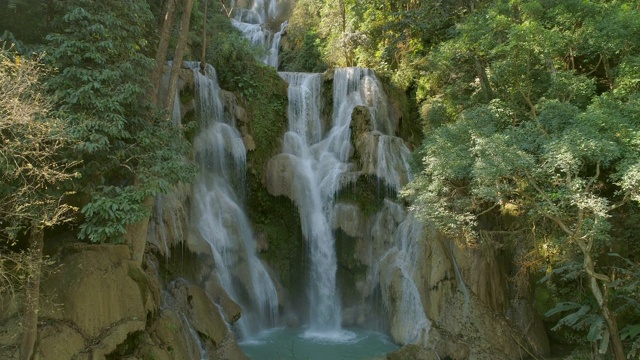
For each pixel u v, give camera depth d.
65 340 8.65
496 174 10.83
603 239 11.92
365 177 16.62
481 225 15.84
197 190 15.15
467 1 22.95
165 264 12.46
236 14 33.53
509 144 11.72
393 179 16.53
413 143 20.45
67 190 9.87
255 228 16.86
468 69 18.61
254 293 15.18
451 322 13.63
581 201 10.49
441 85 20.23
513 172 11.23
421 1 24.77
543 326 14.47
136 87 10.27
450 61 18.33
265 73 19.41
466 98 18.09
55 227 10.63
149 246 12.16
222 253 14.85
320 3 28.27
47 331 8.59
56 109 9.69
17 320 8.59
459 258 14.69
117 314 9.52
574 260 13.04
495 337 13.41
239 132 17.72
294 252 16.75
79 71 9.70
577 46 14.63
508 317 14.43
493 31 15.47
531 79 14.80
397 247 15.61
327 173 17.53
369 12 25.06
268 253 16.69
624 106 11.91
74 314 9.05
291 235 16.89
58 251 9.73
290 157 17.62
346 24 26.00
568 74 13.66
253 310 15.05
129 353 9.41
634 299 12.34
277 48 30.58
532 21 13.93
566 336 14.35
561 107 12.31
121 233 10.18
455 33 21.17
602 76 17.19
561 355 13.68
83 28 9.99
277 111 19.14
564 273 13.99
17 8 10.34
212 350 11.67
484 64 18.14
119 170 11.05
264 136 18.28
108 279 9.57
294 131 19.52
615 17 13.56
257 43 30.38
